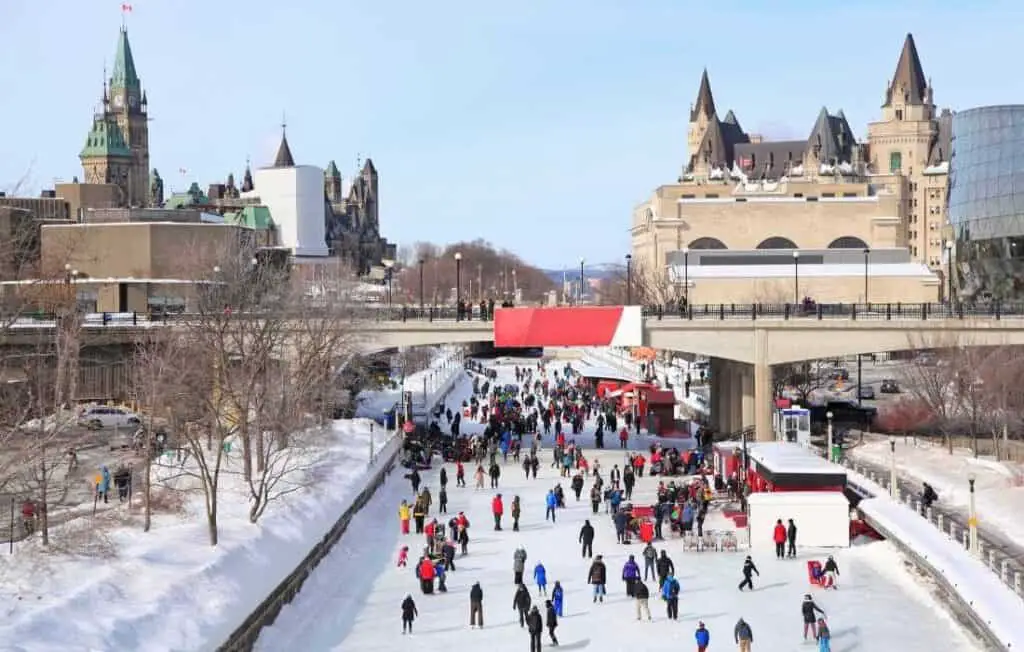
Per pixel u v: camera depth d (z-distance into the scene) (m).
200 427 70.50
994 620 43.66
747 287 172.88
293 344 89.44
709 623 49.25
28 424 58.22
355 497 70.12
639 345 91.62
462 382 173.62
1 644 34.81
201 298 81.06
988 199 155.62
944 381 92.56
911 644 45.72
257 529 54.62
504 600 53.41
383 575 58.56
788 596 53.16
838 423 106.31
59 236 97.44
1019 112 154.50
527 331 91.31
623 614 50.81
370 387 135.00
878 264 181.25
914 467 82.25
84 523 50.81
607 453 97.88
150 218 148.75
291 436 74.44
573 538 65.94
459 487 82.12
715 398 107.00
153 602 41.81
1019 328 88.12
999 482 73.12
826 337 90.50
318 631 48.88
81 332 80.62
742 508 71.56
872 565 58.72
